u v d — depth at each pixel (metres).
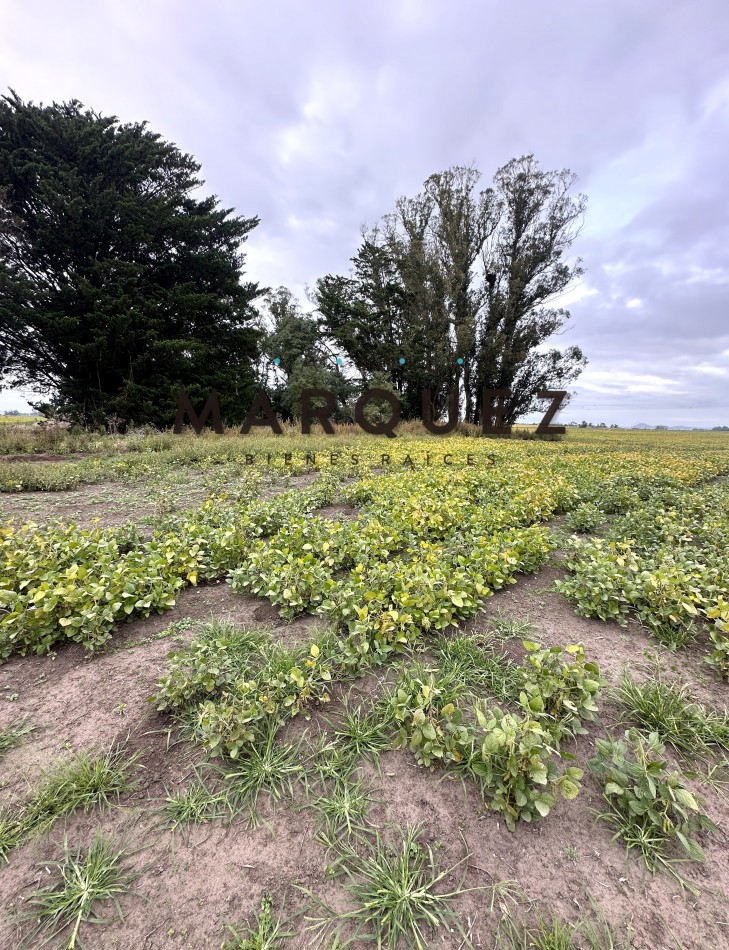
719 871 1.36
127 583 2.73
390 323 25.94
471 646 2.47
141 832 1.48
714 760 1.79
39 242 15.55
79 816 1.54
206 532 4.02
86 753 1.79
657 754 1.77
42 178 15.46
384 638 2.37
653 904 1.27
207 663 2.19
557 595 3.25
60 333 14.96
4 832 1.46
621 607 2.88
